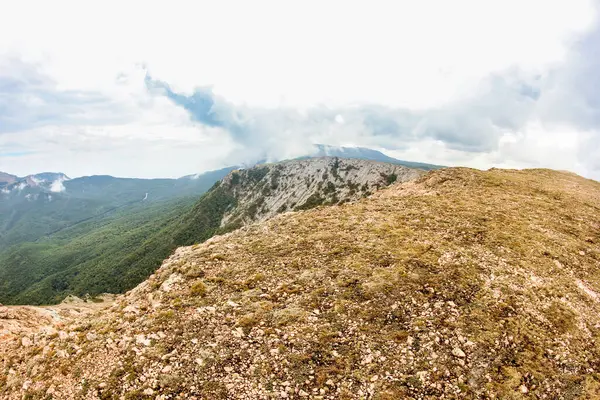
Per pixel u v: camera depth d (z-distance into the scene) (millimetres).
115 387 12414
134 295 20062
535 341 14227
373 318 15320
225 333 14727
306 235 25047
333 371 12602
